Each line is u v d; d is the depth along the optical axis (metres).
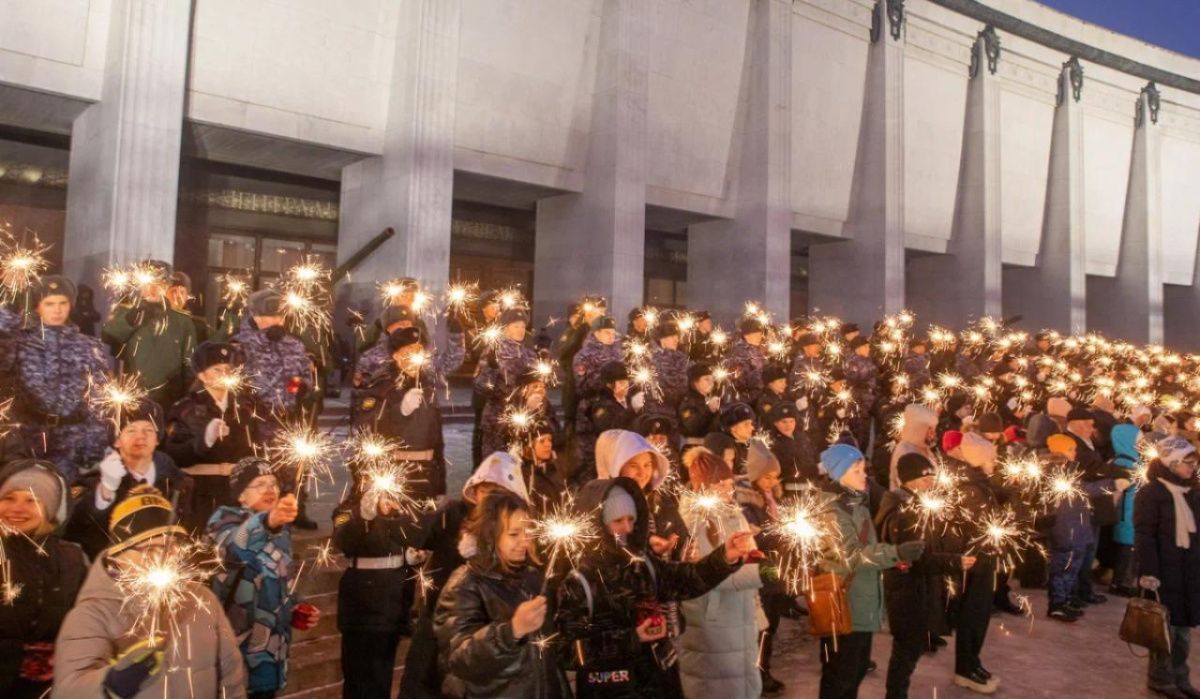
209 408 4.74
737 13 22.64
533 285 23.34
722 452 5.22
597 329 7.55
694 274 24.36
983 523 5.48
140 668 2.59
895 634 4.93
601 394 7.18
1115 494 8.07
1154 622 5.46
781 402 7.16
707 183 22.62
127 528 2.93
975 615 5.61
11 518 3.13
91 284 13.65
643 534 3.41
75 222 14.60
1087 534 7.37
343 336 17.77
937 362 15.49
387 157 17.20
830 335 14.69
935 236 28.44
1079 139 31.58
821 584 4.48
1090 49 31.25
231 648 3.02
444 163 16.95
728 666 3.88
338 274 15.23
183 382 6.07
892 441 9.80
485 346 7.88
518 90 18.98
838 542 4.49
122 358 5.96
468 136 18.33
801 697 5.53
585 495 3.40
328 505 7.43
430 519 4.24
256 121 15.67
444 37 16.98
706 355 10.98
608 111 19.86
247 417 4.95
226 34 15.23
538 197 21.17
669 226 24.81
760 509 4.89
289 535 3.79
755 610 4.59
